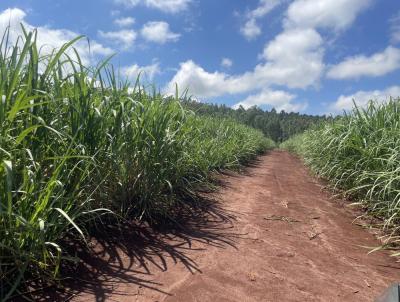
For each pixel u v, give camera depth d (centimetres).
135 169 310
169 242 274
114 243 256
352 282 229
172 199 355
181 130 394
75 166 219
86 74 267
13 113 186
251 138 1123
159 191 333
